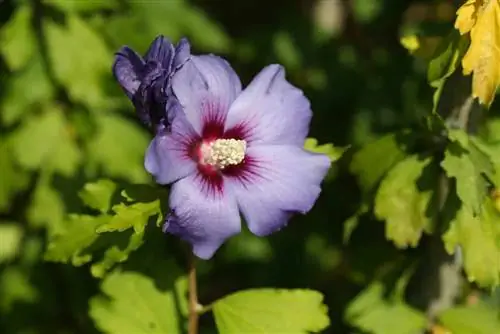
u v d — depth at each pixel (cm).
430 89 102
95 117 115
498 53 92
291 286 121
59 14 112
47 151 115
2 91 114
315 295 96
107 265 94
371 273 106
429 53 98
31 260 118
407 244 99
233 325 96
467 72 93
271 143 94
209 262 123
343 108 122
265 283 122
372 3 124
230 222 92
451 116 98
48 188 114
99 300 99
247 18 131
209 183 92
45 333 119
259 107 94
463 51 94
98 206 95
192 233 91
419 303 104
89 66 112
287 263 122
